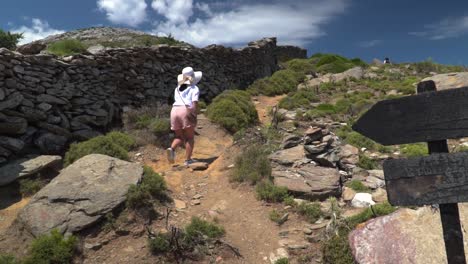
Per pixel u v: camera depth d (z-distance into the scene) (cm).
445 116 271
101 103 942
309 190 626
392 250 395
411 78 1661
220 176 735
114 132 852
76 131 853
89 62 937
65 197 544
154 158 812
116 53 1041
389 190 283
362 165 734
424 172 274
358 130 299
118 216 539
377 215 514
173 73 1277
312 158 721
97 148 734
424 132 278
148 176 620
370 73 1888
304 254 488
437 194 269
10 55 743
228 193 666
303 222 561
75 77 888
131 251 495
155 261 479
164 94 1208
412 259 379
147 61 1154
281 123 1041
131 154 809
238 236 539
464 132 264
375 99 1307
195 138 930
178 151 864
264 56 2250
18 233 514
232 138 964
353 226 500
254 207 611
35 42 897
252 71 1994
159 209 580
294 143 796
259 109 1316
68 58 895
